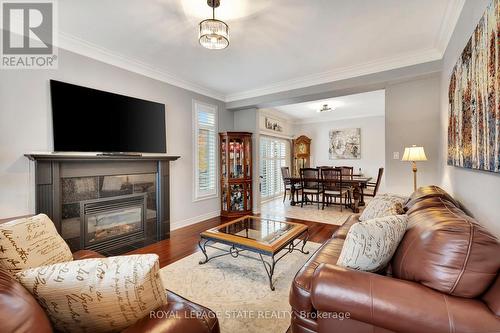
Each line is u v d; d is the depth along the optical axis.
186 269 2.49
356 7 2.15
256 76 3.86
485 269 0.92
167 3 2.08
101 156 2.73
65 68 2.67
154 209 3.54
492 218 1.38
